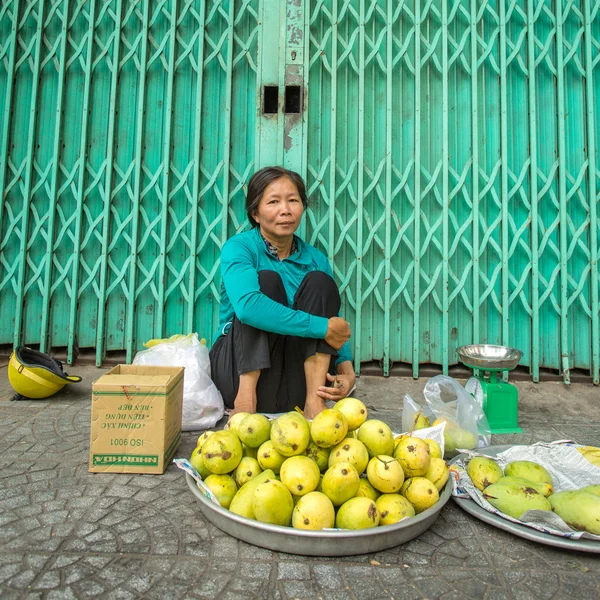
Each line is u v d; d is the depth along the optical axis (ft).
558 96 10.89
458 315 10.98
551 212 10.95
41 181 10.99
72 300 10.82
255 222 8.91
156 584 4.29
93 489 5.92
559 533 4.85
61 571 4.41
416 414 6.75
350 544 4.66
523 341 10.90
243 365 7.33
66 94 11.09
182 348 8.30
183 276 10.96
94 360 10.93
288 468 5.03
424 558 4.80
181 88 11.07
